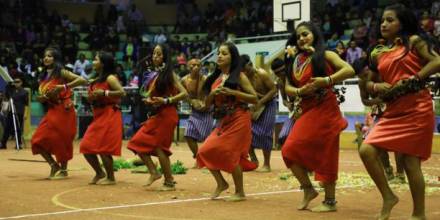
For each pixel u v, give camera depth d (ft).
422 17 61.98
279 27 60.44
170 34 88.07
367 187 24.67
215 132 21.17
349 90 48.60
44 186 25.31
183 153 45.42
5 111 50.88
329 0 80.07
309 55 18.53
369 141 16.53
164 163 23.80
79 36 85.87
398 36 16.42
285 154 18.94
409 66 16.15
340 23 72.64
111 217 17.83
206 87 21.61
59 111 27.50
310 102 18.56
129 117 62.39
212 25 85.61
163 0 95.45
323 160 18.57
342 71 17.81
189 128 32.45
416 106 16.16
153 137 23.71
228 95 20.63
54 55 27.50
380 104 16.94
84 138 25.57
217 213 18.56
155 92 23.66
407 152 16.15
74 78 27.43
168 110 23.65
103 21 90.12
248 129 21.12
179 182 26.71
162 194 22.85
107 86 25.36
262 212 18.79
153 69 24.07
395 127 16.22
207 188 24.70
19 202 20.89
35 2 89.04
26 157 41.42
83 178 28.19
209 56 67.15
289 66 19.03
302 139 18.56
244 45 66.95
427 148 16.31
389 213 16.94
